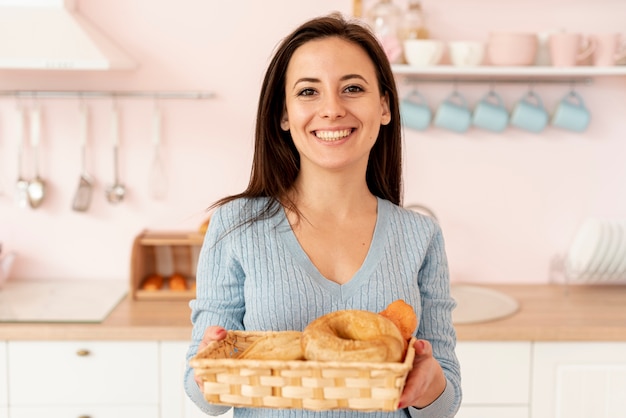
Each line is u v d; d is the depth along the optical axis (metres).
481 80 2.57
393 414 1.25
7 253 2.55
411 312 1.10
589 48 2.39
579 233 2.52
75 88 2.56
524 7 2.56
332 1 2.56
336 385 0.95
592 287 2.62
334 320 1.04
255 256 1.28
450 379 1.29
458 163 2.63
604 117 2.61
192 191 2.62
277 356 1.01
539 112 2.50
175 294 2.40
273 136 1.36
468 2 2.55
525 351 2.12
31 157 2.59
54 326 2.09
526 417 2.14
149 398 2.13
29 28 2.24
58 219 2.62
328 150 1.25
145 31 2.56
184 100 2.59
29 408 2.12
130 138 2.60
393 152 1.45
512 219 2.65
